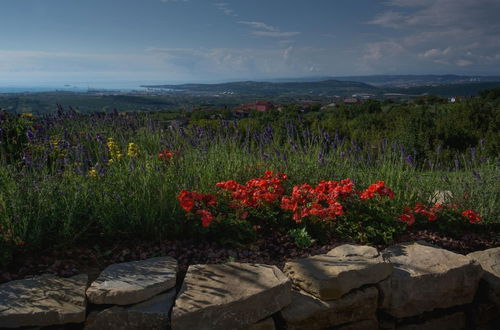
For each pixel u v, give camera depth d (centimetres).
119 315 240
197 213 346
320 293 273
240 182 462
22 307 230
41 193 316
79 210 329
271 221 382
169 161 432
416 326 311
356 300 286
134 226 333
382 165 513
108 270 274
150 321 241
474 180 474
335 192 381
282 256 339
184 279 270
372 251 319
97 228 337
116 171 397
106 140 551
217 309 240
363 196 385
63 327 237
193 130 542
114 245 323
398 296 301
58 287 254
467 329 331
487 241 411
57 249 308
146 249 323
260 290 256
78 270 284
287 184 453
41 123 569
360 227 376
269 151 518
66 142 432
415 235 399
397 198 426
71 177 365
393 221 388
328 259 307
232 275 276
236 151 523
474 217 406
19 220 293
